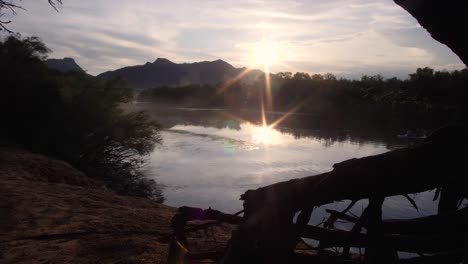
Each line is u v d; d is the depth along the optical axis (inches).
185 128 2822.3
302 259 115.2
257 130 2736.2
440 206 105.6
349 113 4660.4
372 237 101.9
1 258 212.4
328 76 6097.4
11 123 1300.4
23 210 323.6
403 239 102.9
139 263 195.2
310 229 112.7
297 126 3080.7
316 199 106.1
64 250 225.1
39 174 705.0
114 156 1439.5
